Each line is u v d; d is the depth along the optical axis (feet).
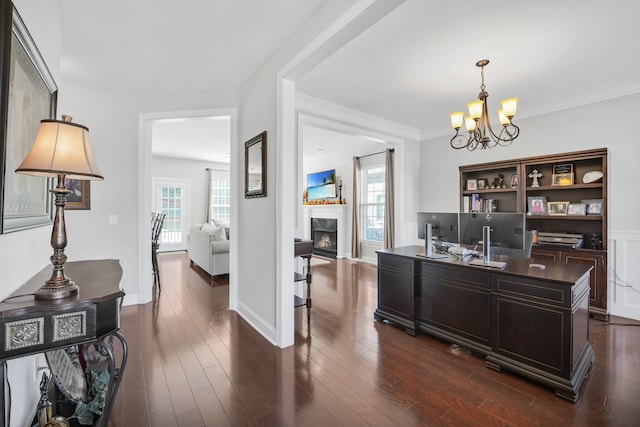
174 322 10.22
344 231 23.56
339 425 5.44
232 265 11.48
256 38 8.11
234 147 11.45
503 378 7.01
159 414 5.67
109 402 4.37
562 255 11.75
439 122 15.88
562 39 8.05
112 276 5.13
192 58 9.15
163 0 6.59
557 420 5.60
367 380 6.88
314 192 26.32
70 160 4.00
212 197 28.48
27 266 4.87
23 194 4.40
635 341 8.96
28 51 4.38
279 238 8.39
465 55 8.94
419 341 8.95
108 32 7.80
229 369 7.28
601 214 11.25
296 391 6.43
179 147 22.00
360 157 22.47
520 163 13.15
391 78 10.53
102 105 11.30
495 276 7.59
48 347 3.65
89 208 11.11
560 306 6.48
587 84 10.92
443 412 5.80
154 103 11.90
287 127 8.43
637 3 6.58
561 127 12.66
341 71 10.03
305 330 9.70
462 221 9.20
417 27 7.53
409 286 9.55
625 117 11.09
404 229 17.03
